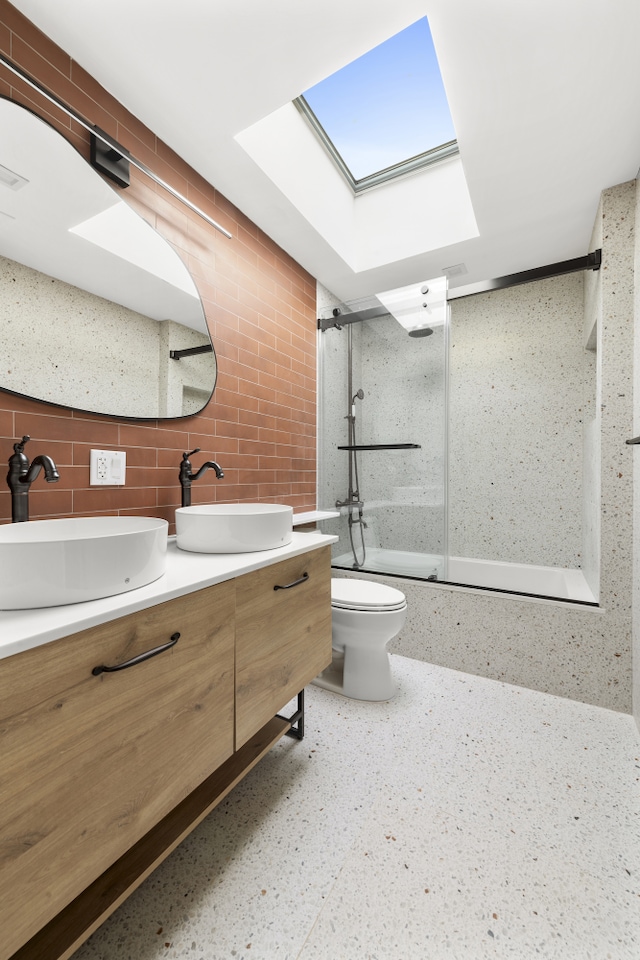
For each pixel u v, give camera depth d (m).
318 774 1.36
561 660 1.90
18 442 1.12
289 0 1.11
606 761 1.44
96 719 0.70
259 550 1.25
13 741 0.58
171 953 0.84
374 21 1.18
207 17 1.15
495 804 1.24
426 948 0.85
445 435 2.38
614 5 1.11
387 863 1.04
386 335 2.54
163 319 1.53
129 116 1.45
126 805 0.76
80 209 1.26
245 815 1.19
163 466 1.55
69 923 0.77
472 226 2.20
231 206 1.93
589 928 0.89
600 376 1.85
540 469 2.88
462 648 2.12
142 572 0.85
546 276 2.02
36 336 1.14
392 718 1.69
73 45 1.23
